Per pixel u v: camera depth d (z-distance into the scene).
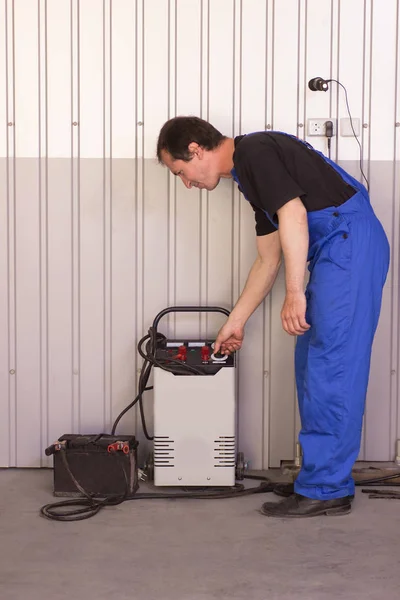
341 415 2.96
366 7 3.48
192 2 3.48
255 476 3.50
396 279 3.58
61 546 2.71
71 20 3.50
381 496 3.23
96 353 3.59
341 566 2.54
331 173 2.96
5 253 3.58
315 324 2.95
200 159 3.13
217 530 2.86
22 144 3.55
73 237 3.57
